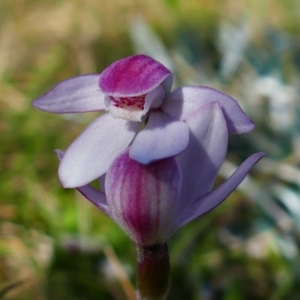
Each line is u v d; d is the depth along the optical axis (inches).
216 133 4.9
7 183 9.0
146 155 4.7
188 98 4.9
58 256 7.3
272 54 10.9
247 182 8.2
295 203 8.0
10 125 10.1
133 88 4.8
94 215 8.3
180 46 11.8
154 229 4.8
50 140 9.8
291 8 13.2
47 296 7.2
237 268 7.5
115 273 7.2
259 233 7.9
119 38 13.0
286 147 9.1
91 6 14.1
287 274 7.1
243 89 10.3
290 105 9.6
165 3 13.9
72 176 4.9
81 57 12.5
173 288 7.1
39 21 13.9
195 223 7.8
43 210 8.4
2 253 7.8
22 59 12.4
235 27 12.4
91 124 5.0
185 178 4.9
